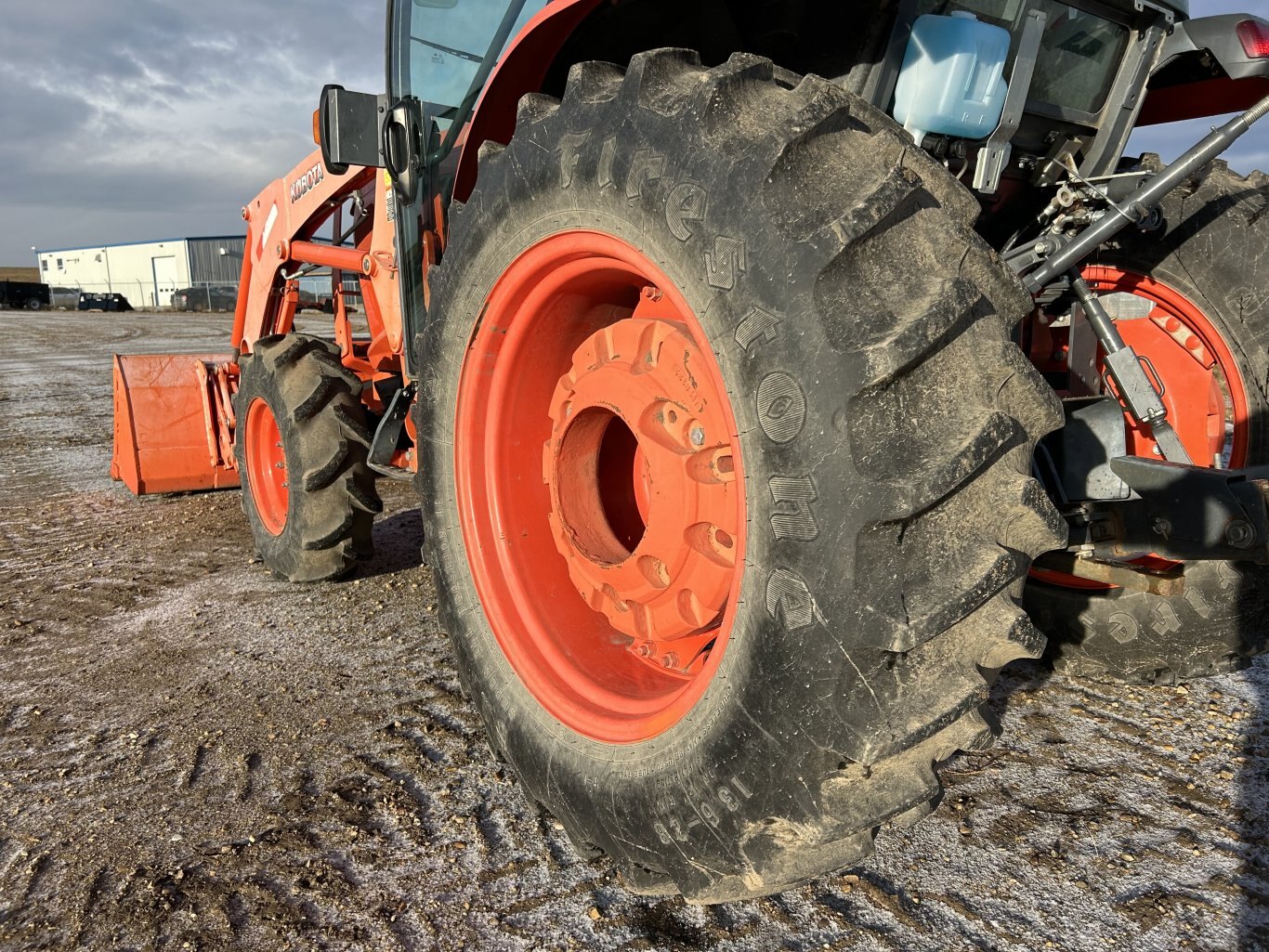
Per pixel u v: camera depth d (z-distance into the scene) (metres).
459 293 2.19
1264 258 2.47
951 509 1.32
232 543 5.21
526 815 2.28
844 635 1.30
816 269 1.30
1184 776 2.38
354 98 3.24
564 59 2.39
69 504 6.30
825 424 1.30
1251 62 2.18
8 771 2.60
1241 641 2.58
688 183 1.50
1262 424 2.47
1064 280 2.71
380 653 3.42
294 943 1.84
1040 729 2.66
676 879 1.66
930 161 1.47
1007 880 1.98
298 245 4.65
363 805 2.35
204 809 2.36
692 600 1.80
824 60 2.06
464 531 2.26
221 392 6.06
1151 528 2.09
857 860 1.51
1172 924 1.83
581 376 2.02
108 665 3.39
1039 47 2.12
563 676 2.05
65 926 1.92
